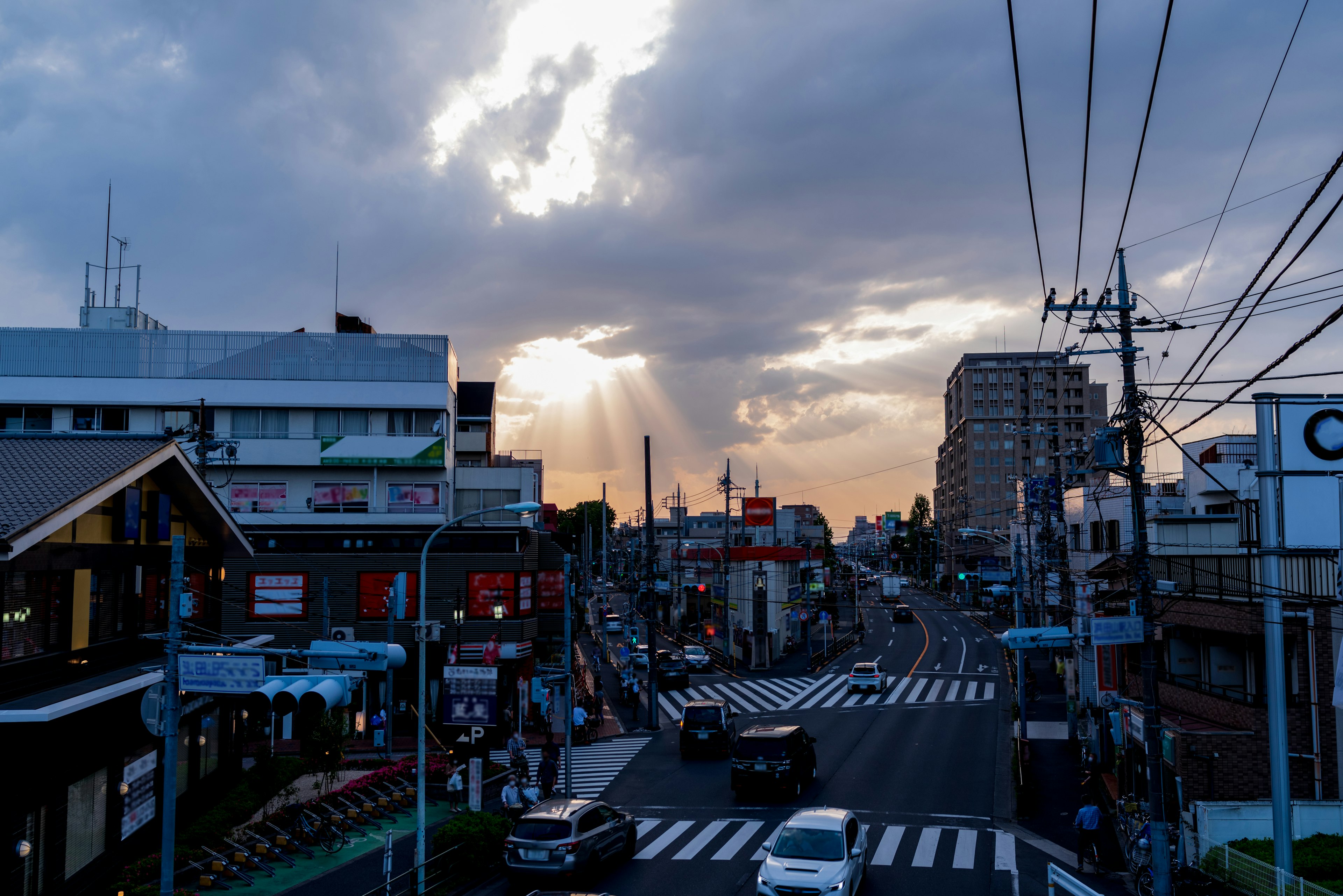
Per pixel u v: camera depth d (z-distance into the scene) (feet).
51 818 52.44
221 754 82.28
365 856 69.51
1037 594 176.24
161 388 154.92
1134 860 65.16
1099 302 61.87
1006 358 449.06
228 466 152.25
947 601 354.33
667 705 160.86
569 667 90.84
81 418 153.79
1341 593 62.13
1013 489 439.22
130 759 63.21
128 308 169.78
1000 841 74.90
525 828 63.46
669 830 79.61
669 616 316.81
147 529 68.18
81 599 59.36
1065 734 128.16
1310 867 57.00
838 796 92.22
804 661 218.18
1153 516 117.50
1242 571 73.82
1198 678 84.43
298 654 44.96
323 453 155.22
